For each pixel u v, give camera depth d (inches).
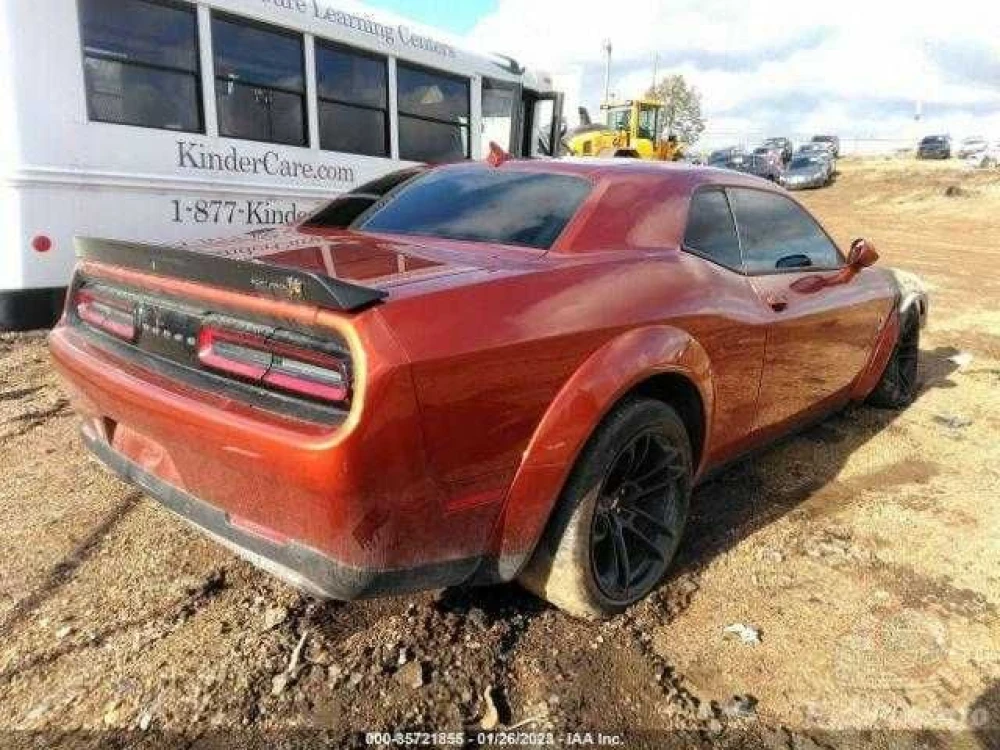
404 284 86.7
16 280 225.3
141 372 94.1
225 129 263.6
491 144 144.5
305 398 79.4
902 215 1017.5
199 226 261.0
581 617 107.3
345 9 294.2
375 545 79.7
